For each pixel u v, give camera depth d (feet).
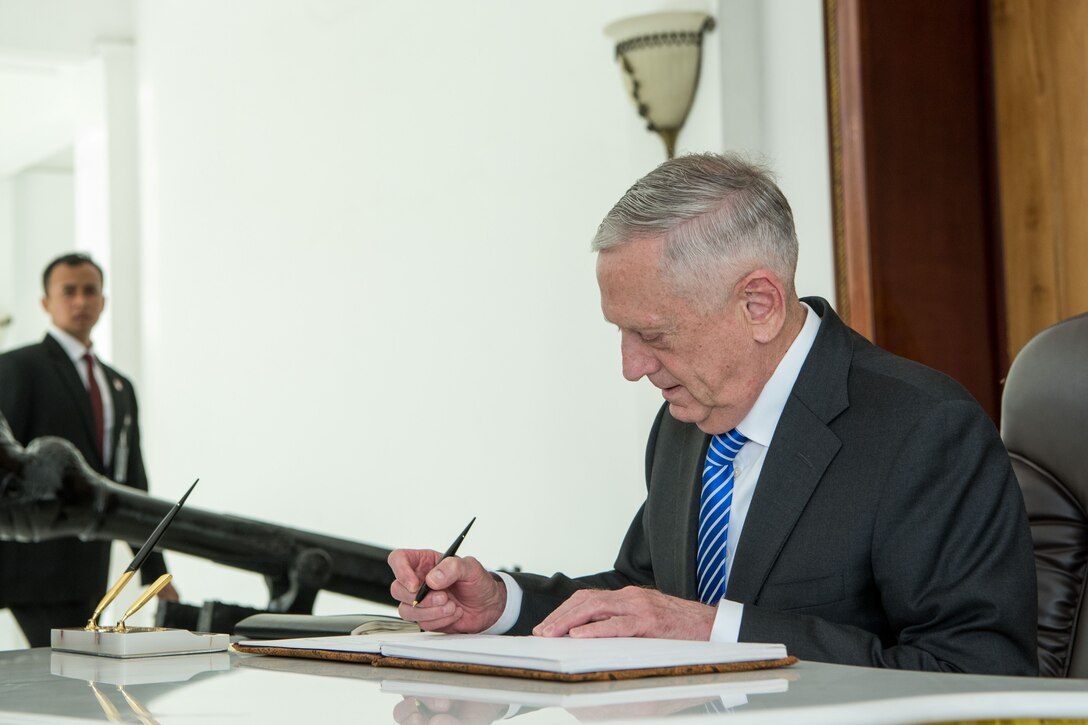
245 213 21.66
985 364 10.36
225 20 22.34
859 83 10.22
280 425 20.44
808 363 5.36
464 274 15.89
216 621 7.55
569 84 13.93
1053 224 10.04
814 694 3.04
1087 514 5.65
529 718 2.77
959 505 4.95
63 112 29.19
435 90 16.53
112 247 26.20
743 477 5.57
